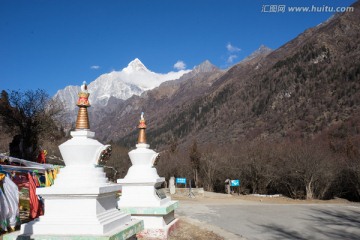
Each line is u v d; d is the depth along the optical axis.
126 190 11.10
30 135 34.22
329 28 132.50
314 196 35.38
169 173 53.31
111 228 7.11
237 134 101.81
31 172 12.28
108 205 7.65
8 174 10.71
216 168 45.88
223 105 140.88
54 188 7.07
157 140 152.38
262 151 41.50
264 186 40.03
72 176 7.27
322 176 34.59
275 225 15.93
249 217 18.67
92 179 7.29
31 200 10.62
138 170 11.27
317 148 38.91
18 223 9.71
